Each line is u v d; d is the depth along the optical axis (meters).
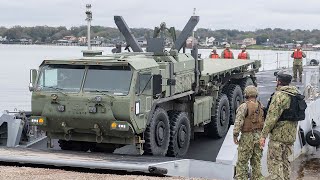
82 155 9.13
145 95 9.41
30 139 11.42
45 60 9.59
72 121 9.36
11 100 30.03
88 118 9.19
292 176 10.48
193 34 12.31
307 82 15.10
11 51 116.75
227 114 13.37
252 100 7.02
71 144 10.26
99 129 9.27
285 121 6.60
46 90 9.50
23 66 56.25
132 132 9.10
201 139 12.85
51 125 9.57
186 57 11.45
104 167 7.83
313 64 28.75
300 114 6.61
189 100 11.48
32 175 7.16
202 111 11.88
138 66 9.27
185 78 11.16
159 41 10.81
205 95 12.55
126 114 8.98
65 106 9.32
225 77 13.90
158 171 7.67
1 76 45.25
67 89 9.39
